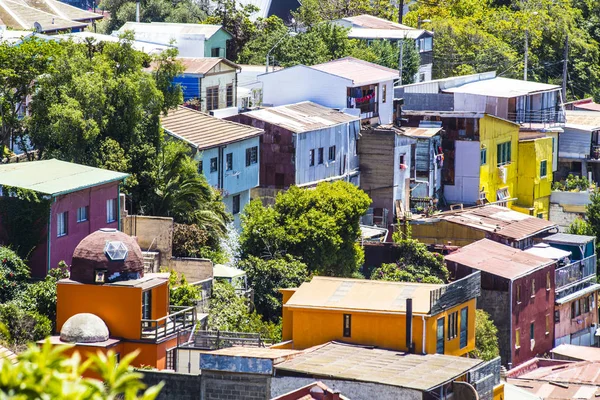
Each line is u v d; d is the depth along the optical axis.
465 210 115.25
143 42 135.50
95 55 87.62
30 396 11.64
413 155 121.81
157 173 85.50
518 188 137.25
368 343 66.38
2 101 83.25
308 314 67.69
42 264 70.12
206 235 84.00
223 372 55.50
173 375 55.72
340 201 91.88
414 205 120.50
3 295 66.38
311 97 124.19
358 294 69.12
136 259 66.19
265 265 84.75
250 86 130.62
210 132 99.88
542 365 93.94
